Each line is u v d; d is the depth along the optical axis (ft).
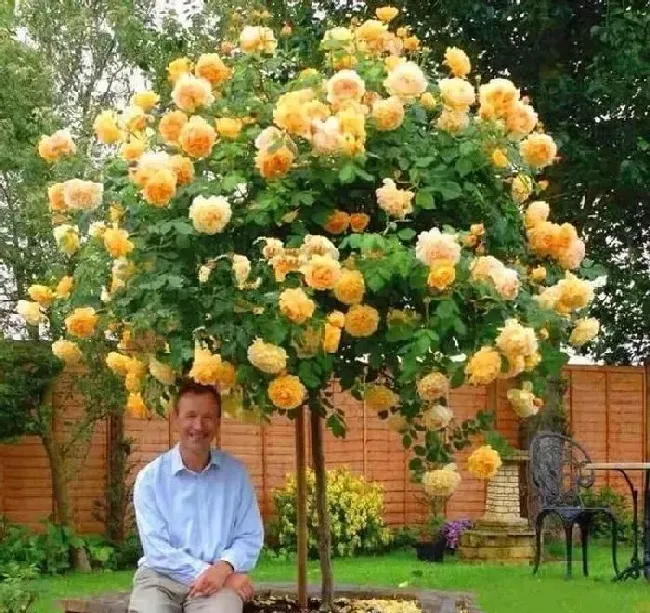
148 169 13.92
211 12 35.50
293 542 36.35
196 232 14.30
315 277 13.34
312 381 14.16
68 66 36.76
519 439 40.88
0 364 32.65
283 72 17.44
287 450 38.14
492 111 14.66
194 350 14.44
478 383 13.89
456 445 15.71
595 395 42.32
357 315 13.91
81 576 32.27
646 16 37.81
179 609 15.12
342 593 19.16
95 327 15.48
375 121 14.55
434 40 40.16
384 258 13.82
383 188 14.08
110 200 15.25
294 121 13.79
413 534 39.06
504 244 15.49
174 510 15.38
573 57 41.42
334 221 14.70
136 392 15.81
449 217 15.28
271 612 17.29
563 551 37.70
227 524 15.44
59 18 36.58
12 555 32.40
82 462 34.71
